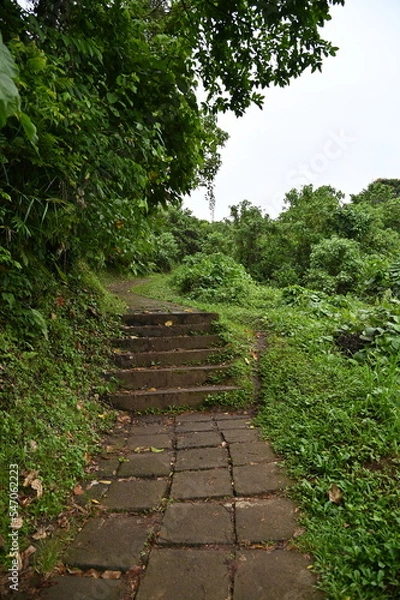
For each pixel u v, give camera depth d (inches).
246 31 117.3
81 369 129.0
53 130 84.7
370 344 138.6
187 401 128.7
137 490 79.0
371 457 77.1
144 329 174.9
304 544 58.7
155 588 52.6
